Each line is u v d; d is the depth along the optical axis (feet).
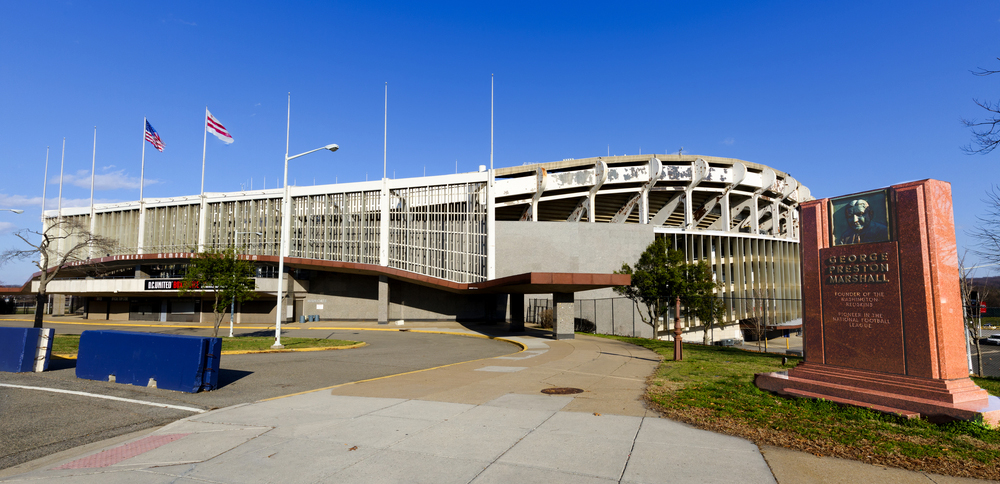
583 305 136.05
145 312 167.73
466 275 133.90
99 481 17.63
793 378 30.22
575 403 28.91
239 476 17.90
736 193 173.88
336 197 149.28
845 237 28.76
